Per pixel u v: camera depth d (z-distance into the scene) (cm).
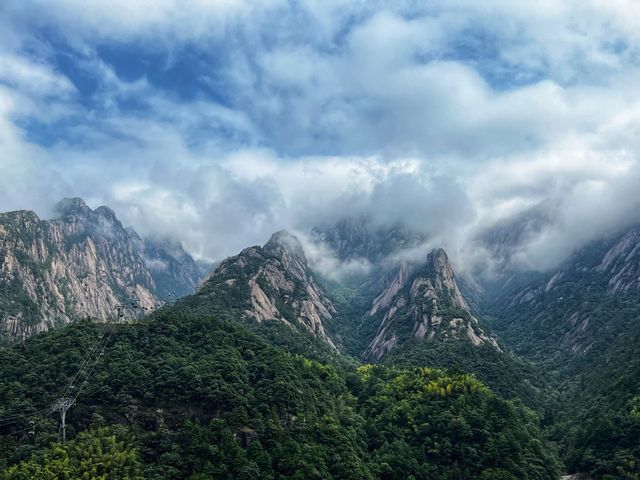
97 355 16688
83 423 14412
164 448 13762
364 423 17912
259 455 13888
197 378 15275
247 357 18162
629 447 16838
